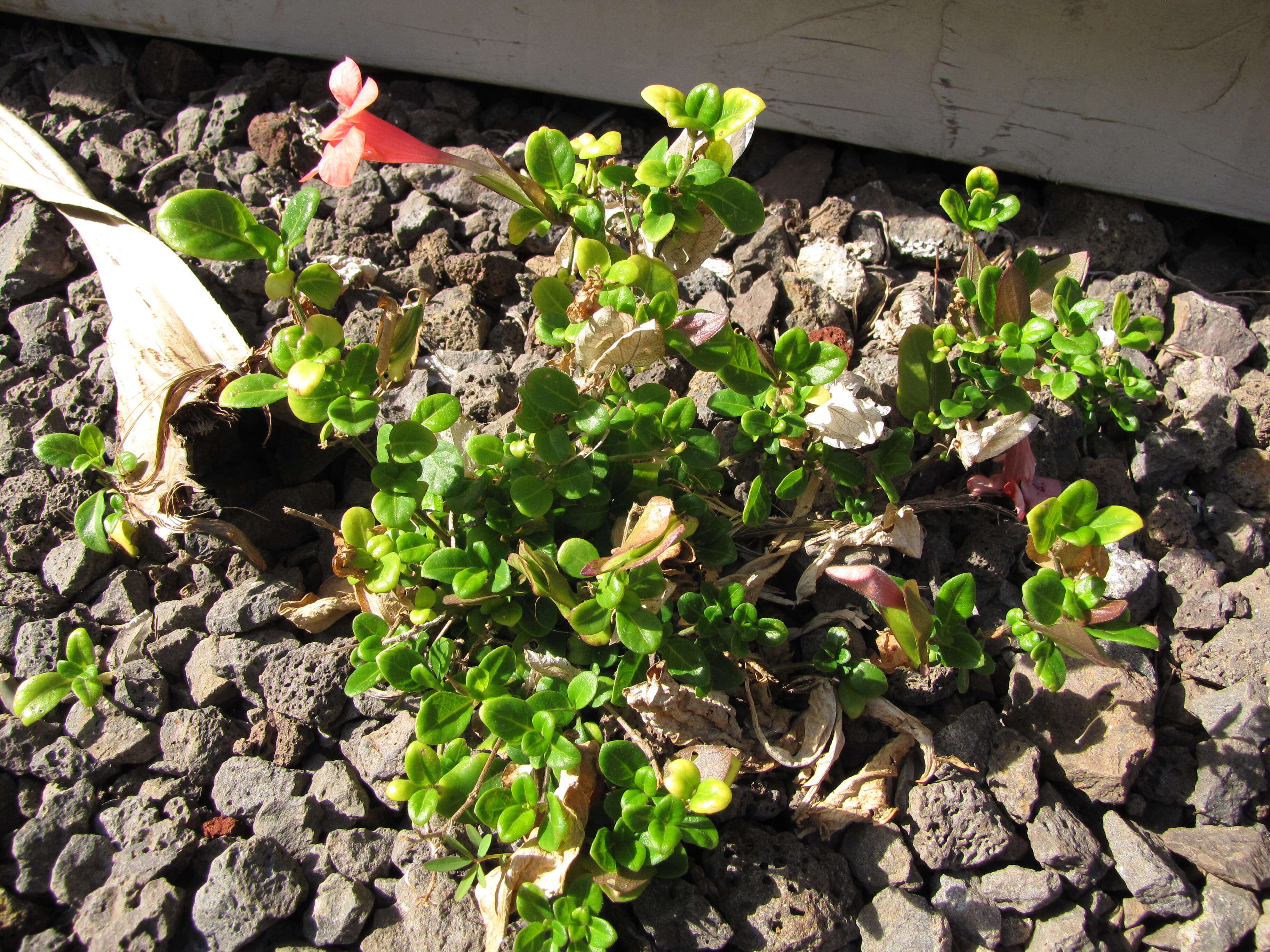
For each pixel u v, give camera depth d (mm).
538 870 304
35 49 547
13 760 353
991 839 338
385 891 336
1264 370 459
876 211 485
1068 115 477
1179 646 388
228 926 322
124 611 382
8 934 324
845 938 330
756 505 342
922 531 376
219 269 443
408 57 525
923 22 460
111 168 490
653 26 488
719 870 334
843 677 354
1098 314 448
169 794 352
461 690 315
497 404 405
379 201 479
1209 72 448
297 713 356
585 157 328
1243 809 355
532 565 300
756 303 440
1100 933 340
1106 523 315
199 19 521
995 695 376
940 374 370
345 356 326
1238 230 514
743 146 342
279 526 396
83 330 442
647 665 329
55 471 405
